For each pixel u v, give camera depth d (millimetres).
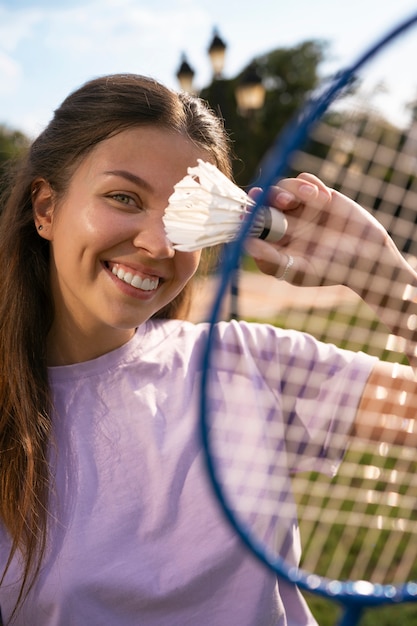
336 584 1223
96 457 1516
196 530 1500
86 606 1449
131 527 1486
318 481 2033
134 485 1506
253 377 1603
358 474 1977
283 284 1657
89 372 1565
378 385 1617
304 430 1637
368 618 2992
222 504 1218
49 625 1471
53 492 1483
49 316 1597
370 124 1310
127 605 1468
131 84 1488
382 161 1344
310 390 1633
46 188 1535
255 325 1672
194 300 1774
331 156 1270
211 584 1506
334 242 1444
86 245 1422
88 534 1465
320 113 1105
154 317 1743
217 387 1587
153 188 1418
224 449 1549
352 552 3049
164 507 1497
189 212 1274
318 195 1400
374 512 2656
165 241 1399
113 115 1447
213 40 9711
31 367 1542
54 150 1505
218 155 1570
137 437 1528
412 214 1443
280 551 1595
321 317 1748
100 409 1546
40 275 1592
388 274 1471
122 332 1584
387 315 1489
